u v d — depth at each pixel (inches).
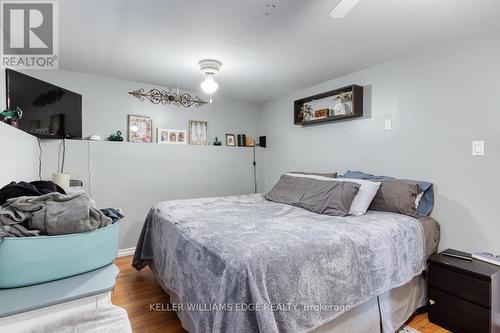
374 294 58.7
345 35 79.7
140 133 131.3
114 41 84.2
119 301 82.3
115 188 120.6
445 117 84.5
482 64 76.7
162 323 71.4
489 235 75.2
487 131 75.5
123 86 126.7
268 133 166.2
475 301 64.5
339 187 86.3
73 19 70.7
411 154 93.4
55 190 57.4
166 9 65.9
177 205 95.7
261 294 43.1
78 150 112.2
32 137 87.8
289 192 105.3
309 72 112.9
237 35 80.0
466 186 79.7
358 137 111.7
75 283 33.8
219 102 157.2
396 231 68.7
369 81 107.2
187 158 139.9
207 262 53.1
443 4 63.3
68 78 114.1
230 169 154.5
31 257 32.5
